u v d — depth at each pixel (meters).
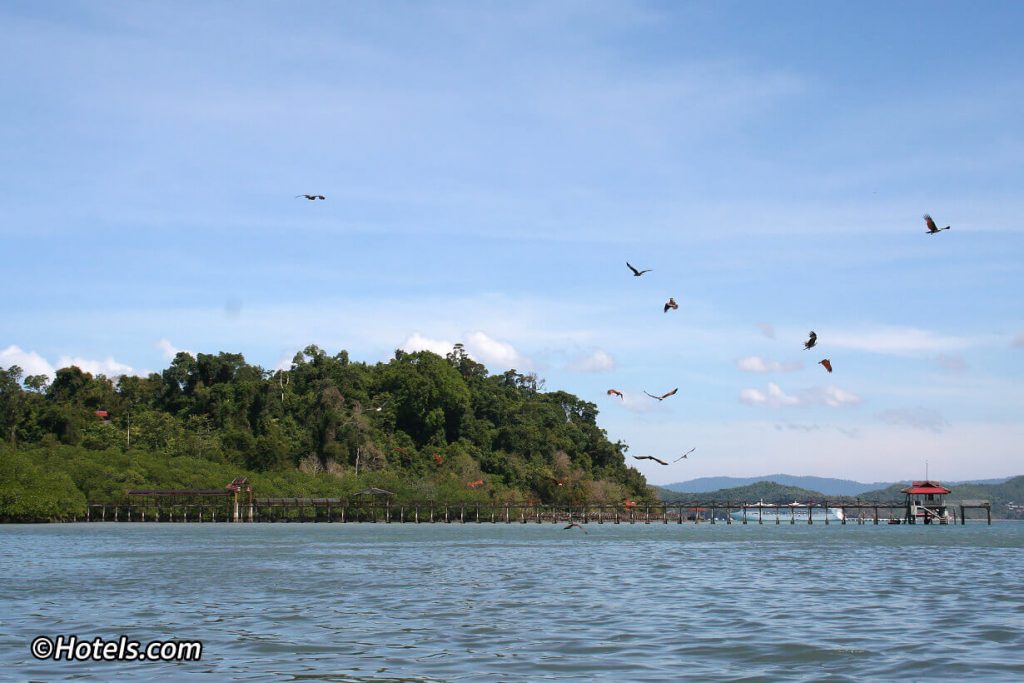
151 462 186.38
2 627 38.38
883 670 29.22
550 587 54.38
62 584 56.06
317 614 42.12
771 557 82.94
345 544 104.00
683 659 31.03
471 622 39.47
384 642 34.41
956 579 59.16
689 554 87.62
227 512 178.88
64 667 30.34
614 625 38.47
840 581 58.03
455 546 101.56
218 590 52.66
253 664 30.56
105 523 169.88
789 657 31.27
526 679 28.14
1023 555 85.50
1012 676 28.27
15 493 158.00
